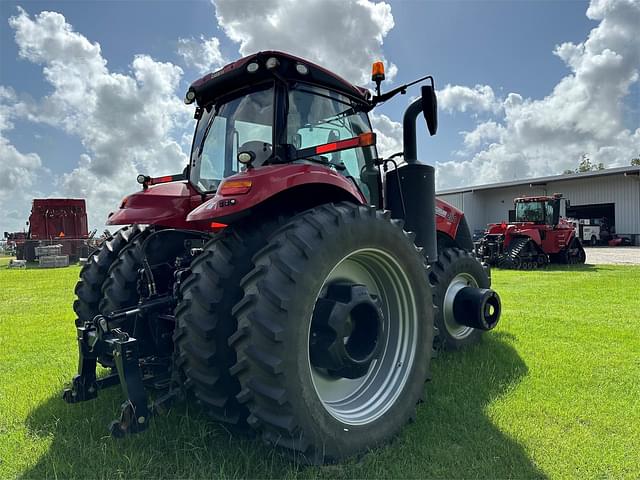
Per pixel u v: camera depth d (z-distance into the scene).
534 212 14.94
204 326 2.20
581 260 15.67
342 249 2.31
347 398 2.56
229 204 2.23
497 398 3.01
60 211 20.30
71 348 4.54
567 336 4.65
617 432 2.54
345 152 3.34
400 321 2.73
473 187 34.72
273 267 2.12
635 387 3.20
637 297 7.34
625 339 4.52
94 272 3.46
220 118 3.23
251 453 2.22
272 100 2.90
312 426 2.10
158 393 3.00
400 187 3.49
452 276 4.11
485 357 3.91
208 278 2.28
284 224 2.47
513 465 2.20
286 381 2.03
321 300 2.38
